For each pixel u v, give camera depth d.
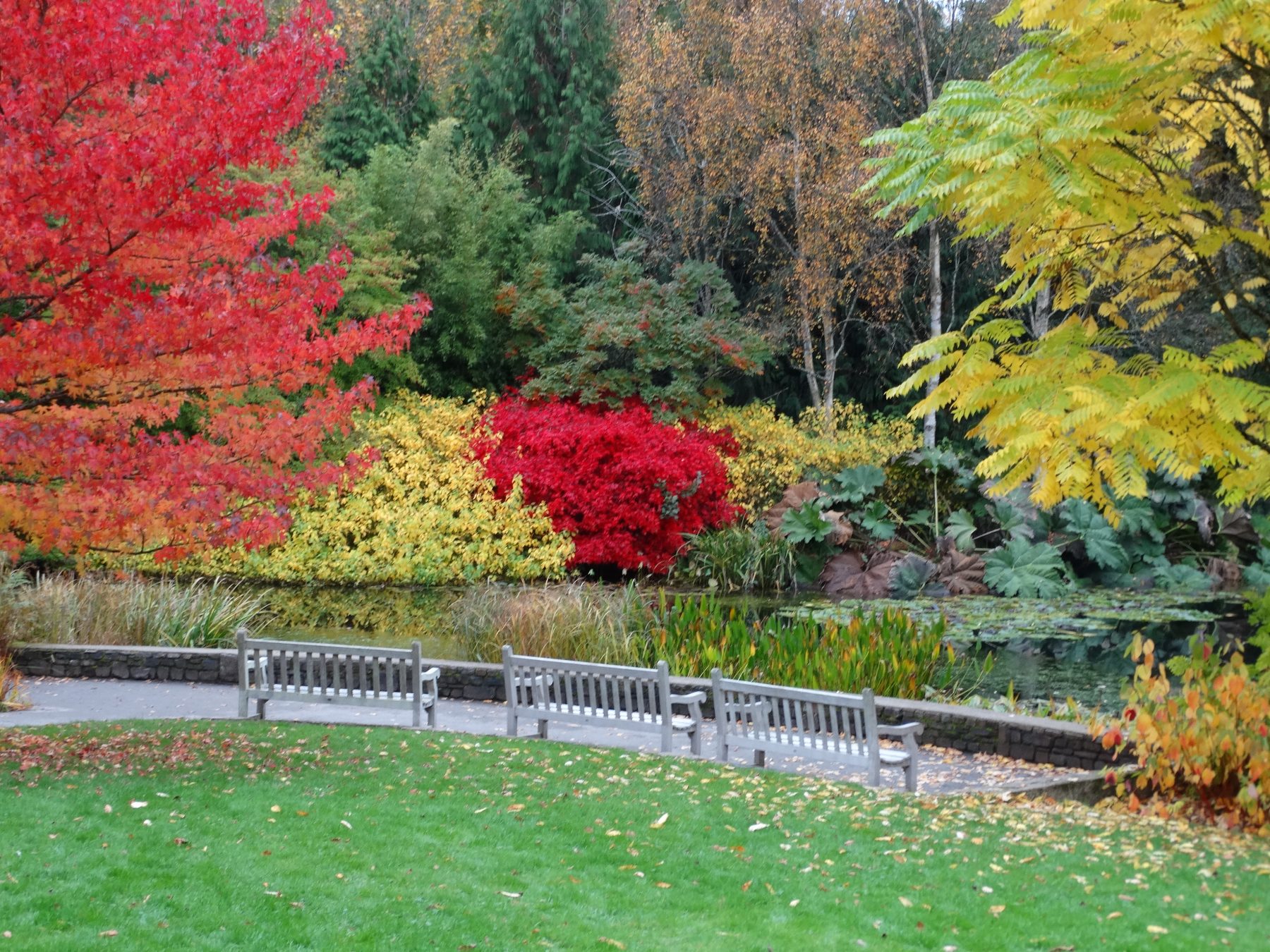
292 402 20.36
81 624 12.46
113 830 5.50
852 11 25.59
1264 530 20.42
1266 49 6.07
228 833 5.57
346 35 30.25
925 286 29.66
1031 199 6.02
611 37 31.20
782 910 4.84
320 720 9.48
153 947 4.12
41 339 6.73
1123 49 6.21
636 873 5.28
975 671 12.48
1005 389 5.78
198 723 9.04
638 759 7.93
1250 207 6.95
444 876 5.09
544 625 11.70
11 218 6.42
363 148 27.28
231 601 14.60
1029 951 4.43
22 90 6.54
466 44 36.88
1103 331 6.01
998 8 25.84
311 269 7.59
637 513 19.91
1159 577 19.66
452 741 8.38
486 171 29.28
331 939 4.31
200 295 6.99
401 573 18.44
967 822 6.36
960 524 20.22
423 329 25.08
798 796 6.90
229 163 7.09
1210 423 5.69
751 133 25.69
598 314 24.38
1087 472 5.50
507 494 20.38
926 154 5.94
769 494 22.64
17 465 7.06
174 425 19.61
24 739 8.16
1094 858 5.69
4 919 4.28
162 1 6.95
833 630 10.62
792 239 28.59
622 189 30.94
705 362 24.62
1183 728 6.68
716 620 11.08
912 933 4.60
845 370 30.72
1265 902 5.08
